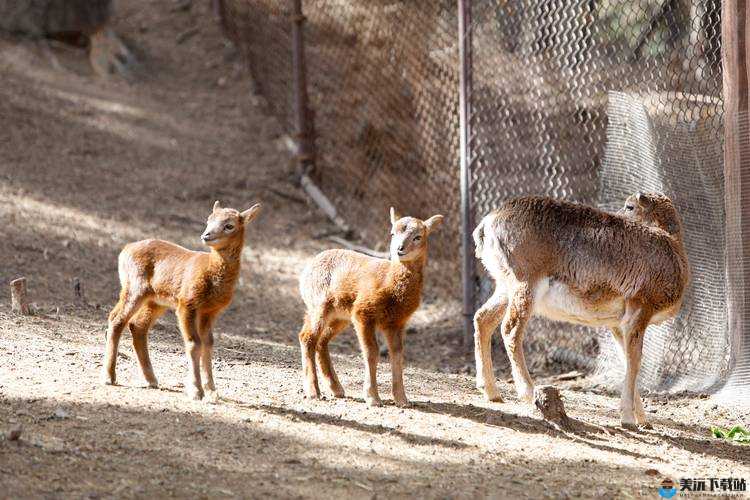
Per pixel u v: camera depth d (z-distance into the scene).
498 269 10.63
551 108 14.89
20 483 6.93
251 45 25.12
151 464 7.59
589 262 10.30
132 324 9.73
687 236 12.17
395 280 9.59
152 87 24.98
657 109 12.47
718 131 12.06
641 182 12.51
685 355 12.45
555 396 9.95
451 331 15.73
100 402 8.95
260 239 19.08
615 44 14.11
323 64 23.53
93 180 19.89
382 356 13.70
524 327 10.53
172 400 9.29
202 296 9.22
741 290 11.53
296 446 8.38
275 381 10.80
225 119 23.92
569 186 14.49
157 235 17.95
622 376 12.81
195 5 28.92
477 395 11.34
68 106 22.86
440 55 19.72
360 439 8.77
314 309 10.01
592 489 8.06
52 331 11.81
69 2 25.58
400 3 21.36
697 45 13.18
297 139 21.56
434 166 19.17
